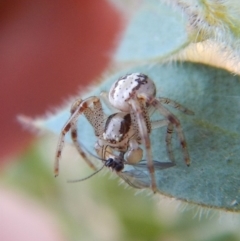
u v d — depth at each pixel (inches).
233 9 1.8
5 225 3.2
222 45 1.8
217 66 1.9
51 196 2.8
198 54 1.9
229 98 1.9
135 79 2.0
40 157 2.9
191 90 1.9
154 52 2.0
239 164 1.9
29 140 3.5
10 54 4.1
